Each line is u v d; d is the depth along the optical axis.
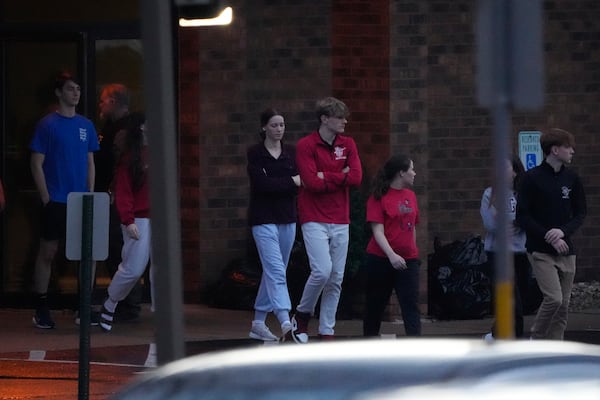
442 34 59.62
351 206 54.34
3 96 55.72
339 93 55.94
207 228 57.94
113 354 44.06
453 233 59.94
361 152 55.62
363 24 55.75
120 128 53.38
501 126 22.17
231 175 58.00
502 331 21.94
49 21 55.59
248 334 49.12
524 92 22.05
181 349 23.94
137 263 48.34
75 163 49.62
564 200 42.28
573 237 61.44
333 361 13.12
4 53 55.72
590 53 61.09
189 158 57.81
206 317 53.97
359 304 54.78
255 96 57.66
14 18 55.66
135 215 48.12
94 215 32.44
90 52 55.69
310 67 57.19
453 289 54.53
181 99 57.78
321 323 45.38
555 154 42.28
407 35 55.41
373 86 55.66
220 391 12.98
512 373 11.97
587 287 60.16
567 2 60.94
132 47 55.78
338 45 55.94
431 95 59.59
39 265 49.56
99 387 38.22
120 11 55.72
